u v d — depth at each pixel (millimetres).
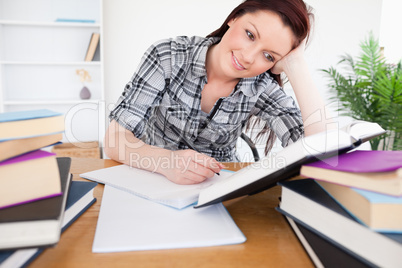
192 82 1028
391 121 2404
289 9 757
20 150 385
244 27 807
